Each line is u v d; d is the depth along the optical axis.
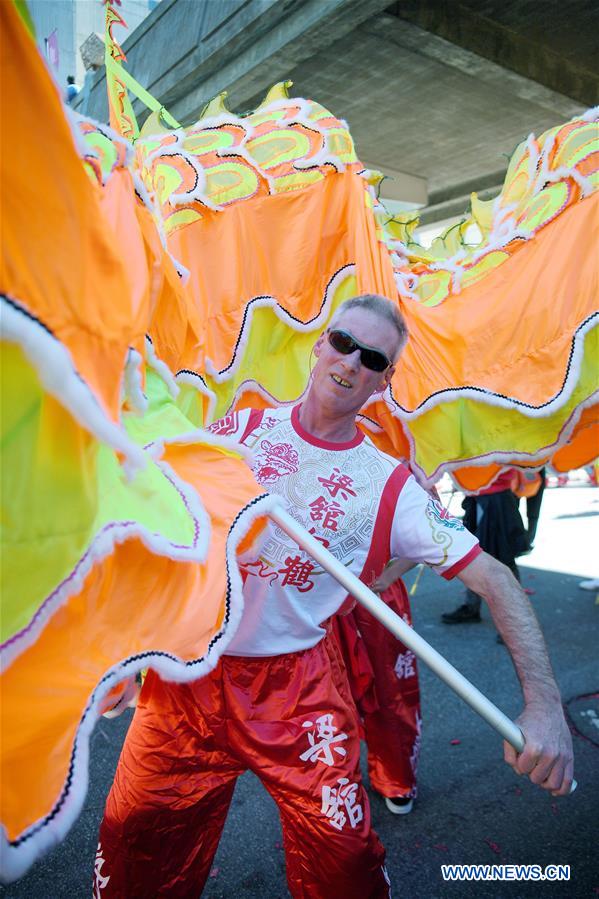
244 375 2.22
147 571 1.07
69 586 0.89
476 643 4.18
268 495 1.37
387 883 1.50
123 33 8.95
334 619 2.30
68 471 0.86
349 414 1.63
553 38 8.05
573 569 5.74
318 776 1.48
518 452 2.21
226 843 2.43
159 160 2.26
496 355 2.23
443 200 12.41
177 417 1.39
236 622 1.19
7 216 0.76
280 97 2.44
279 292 2.26
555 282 2.18
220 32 7.06
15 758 0.86
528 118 9.48
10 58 0.73
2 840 0.81
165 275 1.64
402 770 2.52
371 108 9.08
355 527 1.59
